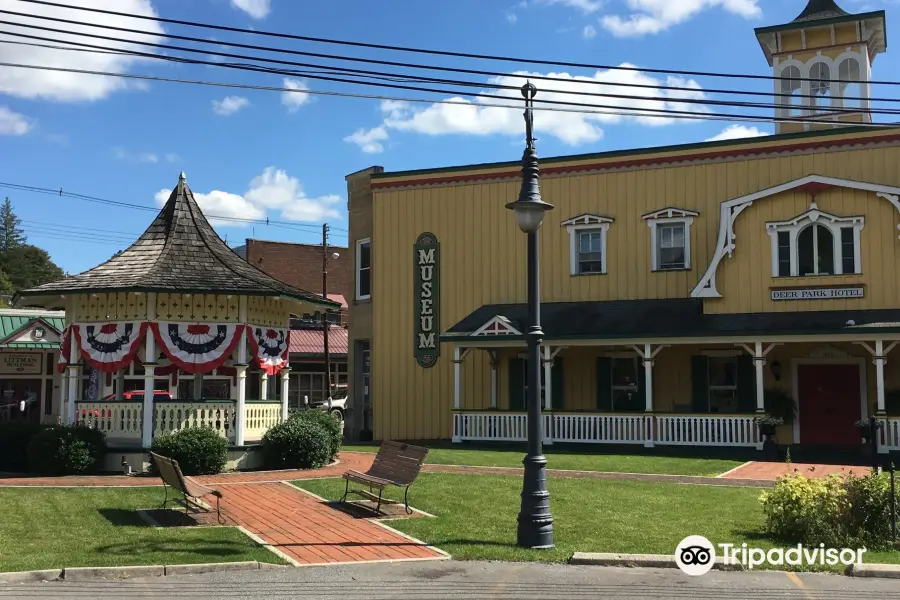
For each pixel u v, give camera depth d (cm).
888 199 2122
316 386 5094
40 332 2825
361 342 2919
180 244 1789
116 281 1631
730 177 2409
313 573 884
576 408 2480
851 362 2219
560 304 2531
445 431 2642
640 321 2269
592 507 1241
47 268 10319
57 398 2923
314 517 1173
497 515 1188
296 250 6444
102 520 1121
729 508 1235
